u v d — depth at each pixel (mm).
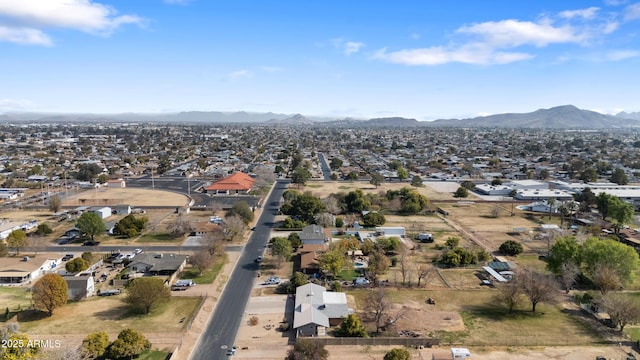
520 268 88938
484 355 57625
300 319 64250
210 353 57969
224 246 105938
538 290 70188
